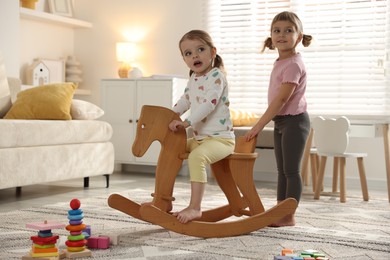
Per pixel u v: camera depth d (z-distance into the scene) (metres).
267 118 2.44
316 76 4.55
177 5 5.00
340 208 3.16
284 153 2.55
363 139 4.33
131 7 5.17
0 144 3.07
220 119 2.31
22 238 2.18
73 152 3.60
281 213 2.35
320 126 3.52
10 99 3.83
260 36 4.75
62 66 5.08
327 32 4.50
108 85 4.82
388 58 4.31
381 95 4.34
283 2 4.64
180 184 4.14
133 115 4.71
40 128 3.33
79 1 5.37
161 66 5.06
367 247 2.12
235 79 4.84
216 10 4.87
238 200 2.47
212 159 2.25
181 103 2.43
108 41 5.25
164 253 1.98
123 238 2.21
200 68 2.34
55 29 5.16
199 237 2.23
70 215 1.92
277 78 2.57
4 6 4.27
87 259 1.88
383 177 4.28
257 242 2.17
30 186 3.90
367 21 4.37
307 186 4.25
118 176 4.60
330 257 1.97
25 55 4.85
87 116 3.79
